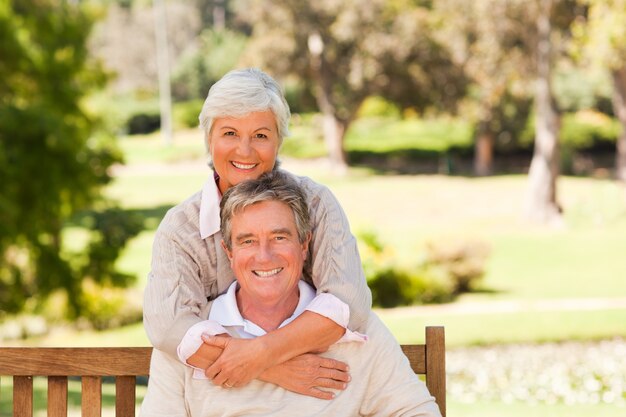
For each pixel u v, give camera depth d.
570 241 30.06
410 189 43.91
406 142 54.47
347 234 2.91
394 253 20.14
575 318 15.77
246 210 2.76
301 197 2.80
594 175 48.25
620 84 35.91
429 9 43.28
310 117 61.06
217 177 2.98
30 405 3.04
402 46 41.97
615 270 23.98
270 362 2.68
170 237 2.88
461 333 14.64
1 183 14.50
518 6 31.31
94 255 17.03
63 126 15.40
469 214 37.41
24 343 16.77
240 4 68.50
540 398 9.94
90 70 17.78
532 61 33.12
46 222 15.79
